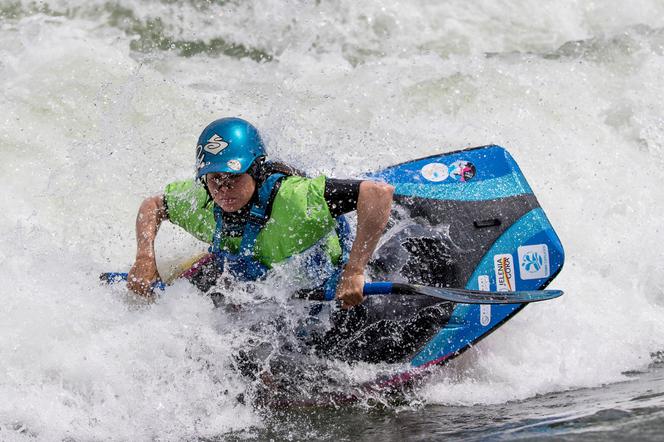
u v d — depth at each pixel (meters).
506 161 22.20
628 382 18.64
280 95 31.45
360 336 19.67
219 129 17.55
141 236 19.06
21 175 26.53
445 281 20.45
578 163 29.14
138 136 27.61
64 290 19.72
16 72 30.69
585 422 15.52
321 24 35.34
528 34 36.22
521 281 20.83
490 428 16.11
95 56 32.06
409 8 36.50
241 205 17.73
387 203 17.50
